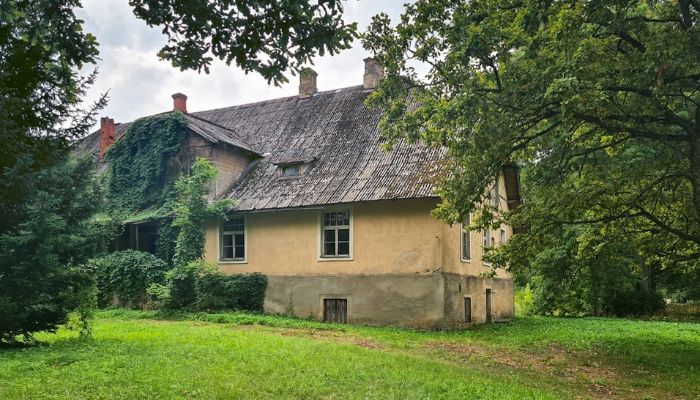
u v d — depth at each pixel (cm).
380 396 830
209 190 2447
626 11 1099
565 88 1030
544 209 1493
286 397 798
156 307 2317
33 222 1073
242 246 2408
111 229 1240
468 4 1252
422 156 2183
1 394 743
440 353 1420
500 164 1302
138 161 2648
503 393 906
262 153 2669
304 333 1708
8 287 1095
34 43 755
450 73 1287
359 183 2172
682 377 1182
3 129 936
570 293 3042
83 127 1094
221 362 1007
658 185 1502
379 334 1766
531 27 1151
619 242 1748
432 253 2011
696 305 3975
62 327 1555
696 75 1173
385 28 1359
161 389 795
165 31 653
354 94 2802
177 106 2952
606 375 1204
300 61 682
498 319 2600
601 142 1549
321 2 633
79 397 742
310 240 2242
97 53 769
